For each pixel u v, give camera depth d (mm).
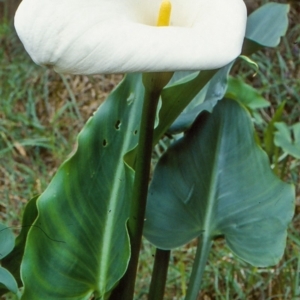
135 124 743
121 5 610
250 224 744
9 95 1212
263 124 1118
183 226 750
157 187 759
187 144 766
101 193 727
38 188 1060
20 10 583
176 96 698
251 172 757
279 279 903
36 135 1154
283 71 1171
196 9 620
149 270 932
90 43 565
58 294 701
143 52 558
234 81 1003
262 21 767
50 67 576
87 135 724
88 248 715
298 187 1033
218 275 917
